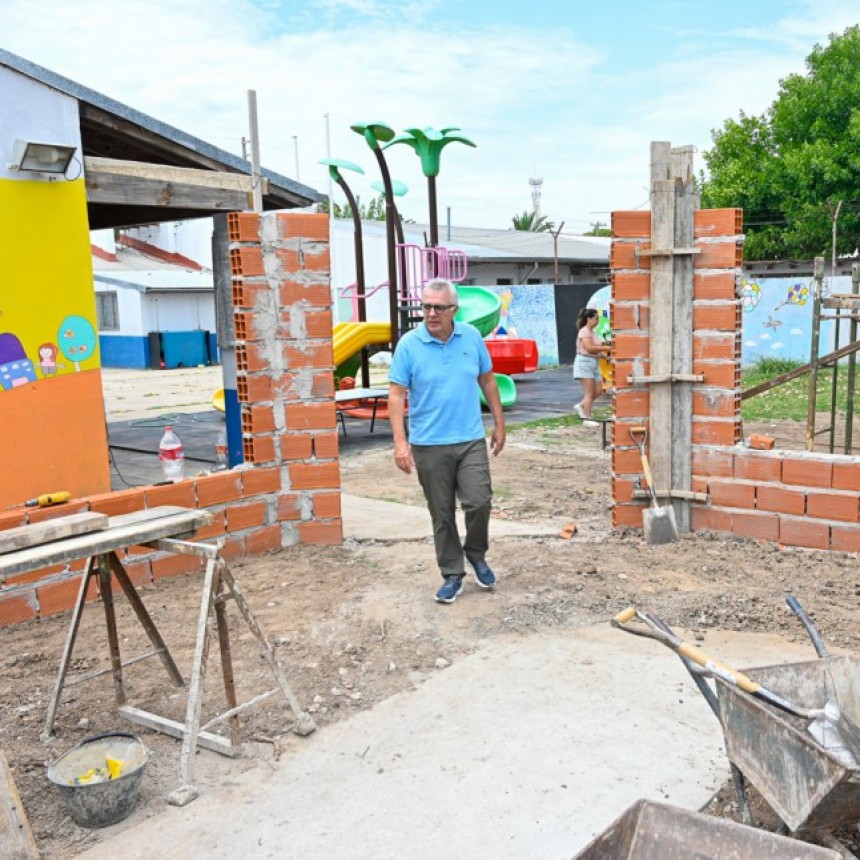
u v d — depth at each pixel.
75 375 7.15
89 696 4.46
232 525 6.53
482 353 5.61
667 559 6.31
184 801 3.51
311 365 6.68
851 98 24.92
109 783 3.32
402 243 14.92
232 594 3.82
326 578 6.11
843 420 13.13
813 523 6.38
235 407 9.30
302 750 3.91
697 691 4.30
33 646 5.04
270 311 6.53
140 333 30.77
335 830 3.31
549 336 26.55
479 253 30.28
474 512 5.52
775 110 26.88
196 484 6.27
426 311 5.35
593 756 3.74
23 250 6.76
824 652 3.30
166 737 4.06
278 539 6.82
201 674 3.63
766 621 5.10
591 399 13.81
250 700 4.03
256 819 3.40
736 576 5.90
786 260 25.91
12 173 6.67
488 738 3.93
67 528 3.63
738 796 3.16
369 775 3.68
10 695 4.45
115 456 11.54
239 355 6.53
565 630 5.11
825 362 8.27
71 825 3.40
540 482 9.30
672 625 5.12
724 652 4.72
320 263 6.58
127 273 31.89
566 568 6.12
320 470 6.81
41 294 6.89
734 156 27.20
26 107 6.76
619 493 7.03
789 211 25.67
